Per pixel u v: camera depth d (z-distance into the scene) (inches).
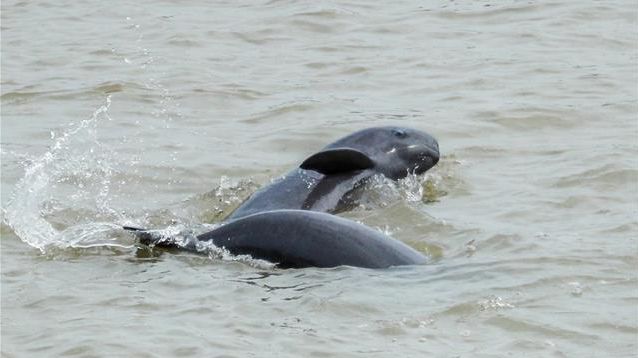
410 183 2362.2
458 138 2659.9
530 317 1657.2
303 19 3644.2
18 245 2050.9
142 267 1932.8
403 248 1911.9
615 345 1576.0
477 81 3051.2
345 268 1870.1
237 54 3376.0
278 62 3299.7
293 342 1596.9
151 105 2972.4
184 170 2509.8
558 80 3019.2
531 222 2106.3
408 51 3339.1
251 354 1565.0
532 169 2422.5
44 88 3115.2
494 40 3390.7
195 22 3673.7
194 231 2068.2
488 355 1550.2
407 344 1588.3
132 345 1601.9
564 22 3496.6
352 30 3545.8
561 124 2719.0
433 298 1729.8
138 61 3326.8
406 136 2406.5
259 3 3858.3
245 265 1925.4
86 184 2425.0
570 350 1566.2
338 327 1646.2
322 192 2251.5
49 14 3821.4
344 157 2273.6
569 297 1726.1
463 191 2317.9
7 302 1785.2
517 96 2913.4
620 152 2458.2
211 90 3065.9
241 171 2502.5
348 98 2982.3
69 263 1962.4
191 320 1686.8
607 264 1845.5
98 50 3435.0
